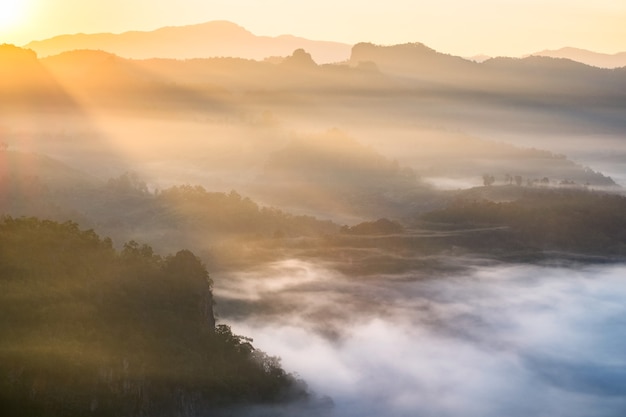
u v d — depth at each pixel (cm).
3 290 12388
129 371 11612
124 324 12594
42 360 11062
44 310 12138
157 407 11512
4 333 11438
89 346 11719
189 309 13712
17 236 14050
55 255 13762
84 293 12962
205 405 12225
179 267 14638
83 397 10862
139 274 14000
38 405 10506
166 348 12500
